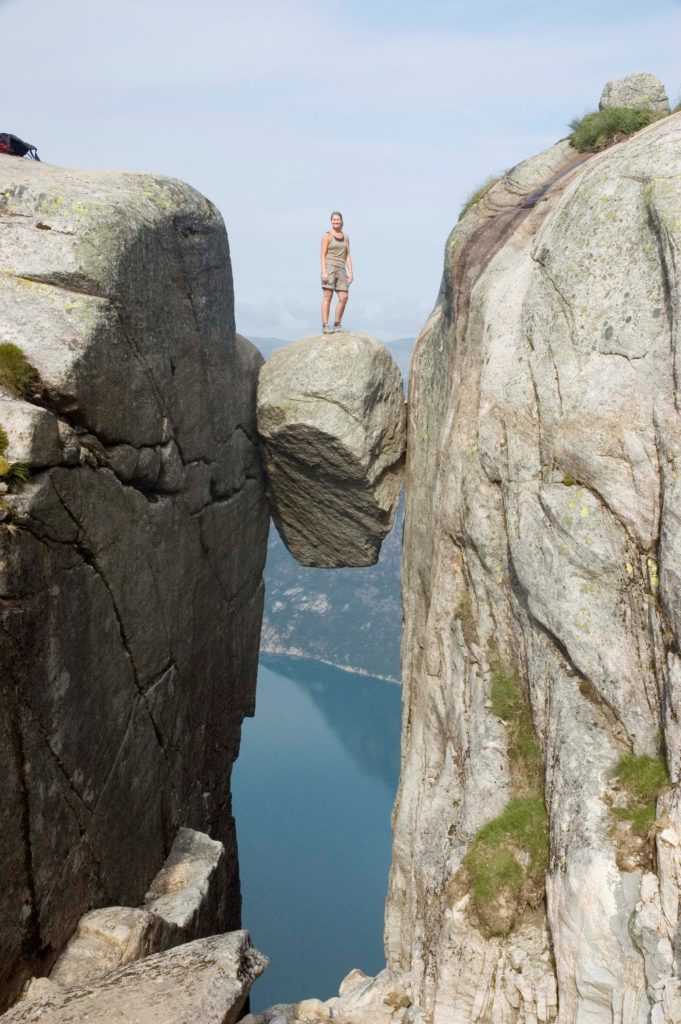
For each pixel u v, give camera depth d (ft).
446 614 41.98
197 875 43.09
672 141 35.47
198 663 50.65
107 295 35.01
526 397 37.29
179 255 42.52
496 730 37.14
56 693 31.86
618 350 33.53
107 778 36.70
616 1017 26.76
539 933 31.35
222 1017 26.18
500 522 39.22
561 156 50.24
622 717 31.45
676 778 28.09
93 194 37.09
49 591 31.19
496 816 34.94
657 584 31.12
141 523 39.93
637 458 32.14
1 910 28.07
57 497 31.50
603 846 28.58
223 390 50.19
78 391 32.96
